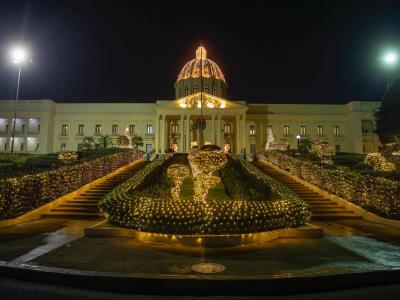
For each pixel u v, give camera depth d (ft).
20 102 207.92
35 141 207.41
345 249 28.73
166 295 19.81
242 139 184.24
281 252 27.53
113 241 31.48
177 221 30.32
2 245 29.48
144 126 209.56
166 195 57.62
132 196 37.14
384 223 43.37
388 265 23.58
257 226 31.17
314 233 33.96
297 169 72.64
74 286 20.81
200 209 31.12
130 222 32.94
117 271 21.75
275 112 210.59
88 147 188.34
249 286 20.04
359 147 201.26
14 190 41.96
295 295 19.90
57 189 51.44
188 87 205.26
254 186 57.00
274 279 20.27
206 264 23.70
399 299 19.24
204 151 38.75
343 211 50.03
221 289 19.93
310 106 212.23
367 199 48.37
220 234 30.40
